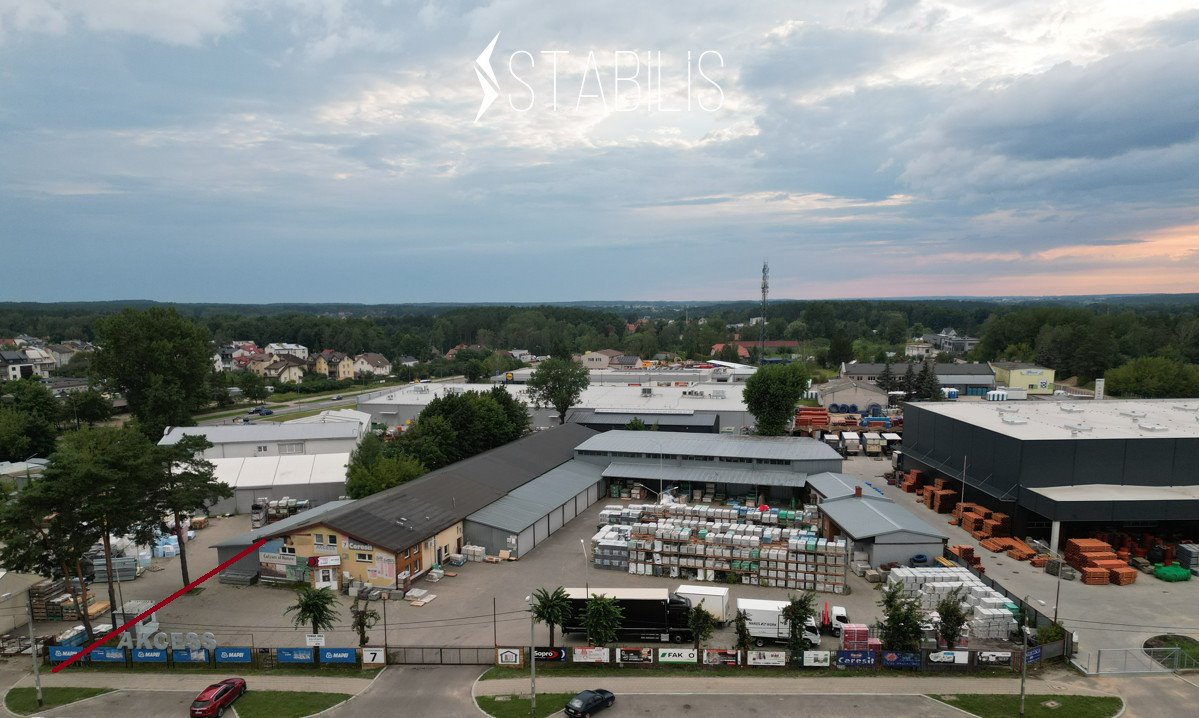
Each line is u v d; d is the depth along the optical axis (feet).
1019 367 535.60
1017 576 171.32
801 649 126.41
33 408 379.14
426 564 172.35
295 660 130.31
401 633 141.18
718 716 109.81
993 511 210.38
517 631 141.79
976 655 125.70
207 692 112.47
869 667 126.62
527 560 184.34
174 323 382.22
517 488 220.23
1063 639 130.21
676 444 268.00
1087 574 166.61
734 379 486.79
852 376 531.91
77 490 133.08
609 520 212.43
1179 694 116.98
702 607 141.59
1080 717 109.29
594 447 265.54
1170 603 155.02
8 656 136.87
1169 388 457.68
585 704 108.88
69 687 122.93
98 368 365.20
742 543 170.81
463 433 280.31
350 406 474.49
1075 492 190.90
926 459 256.93
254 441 285.02
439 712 111.55
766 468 246.47
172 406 365.81
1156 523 198.70
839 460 242.78
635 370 559.38
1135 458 195.62
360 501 189.57
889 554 173.78
